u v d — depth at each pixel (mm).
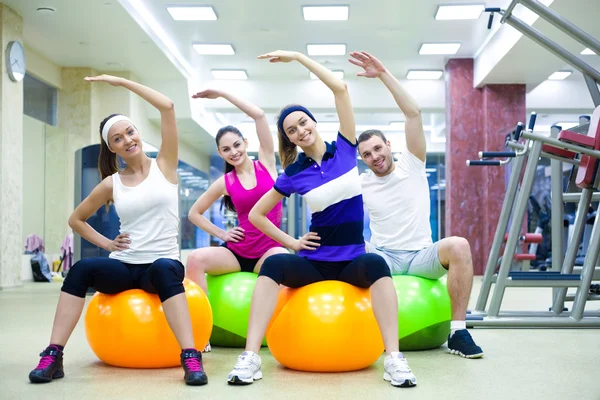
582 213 3971
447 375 2160
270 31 8078
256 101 10352
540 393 1874
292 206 11398
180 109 10055
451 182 9312
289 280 2223
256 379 2070
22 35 7277
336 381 2053
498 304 3582
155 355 2246
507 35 7621
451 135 9359
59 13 7051
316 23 7809
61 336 2137
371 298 2111
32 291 6207
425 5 7219
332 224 2260
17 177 6895
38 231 8430
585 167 3496
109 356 2281
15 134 6859
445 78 9547
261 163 3039
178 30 8062
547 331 3379
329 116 11156
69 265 8477
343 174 2230
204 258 2826
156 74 9586
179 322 2107
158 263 2174
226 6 7234
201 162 13805
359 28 7988
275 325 2227
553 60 8000
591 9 6277
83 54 8586
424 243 2855
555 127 4355
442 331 2734
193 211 3086
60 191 8992
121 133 2275
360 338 2145
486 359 2500
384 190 2885
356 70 9852
